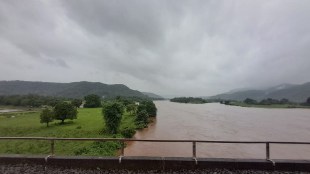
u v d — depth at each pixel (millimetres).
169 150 33219
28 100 151125
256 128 61312
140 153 31156
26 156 12273
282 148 36594
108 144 32031
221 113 118625
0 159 12266
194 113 115438
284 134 51781
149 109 90250
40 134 43375
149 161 11859
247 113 122000
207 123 71125
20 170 11648
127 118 72562
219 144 38312
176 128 59156
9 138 12258
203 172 11531
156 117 90125
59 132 44406
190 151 32969
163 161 11820
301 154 33156
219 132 53688
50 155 12430
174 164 11812
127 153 30781
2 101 156250
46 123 59062
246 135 50062
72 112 59625
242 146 37156
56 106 58969
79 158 12055
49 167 11938
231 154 32312
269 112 134750
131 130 47781
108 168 11938
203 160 11789
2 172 11438
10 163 12219
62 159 12078
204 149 34844
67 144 32375
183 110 140875
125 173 11625
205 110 143375
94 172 11625
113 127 44406
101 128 48125
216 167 11766
